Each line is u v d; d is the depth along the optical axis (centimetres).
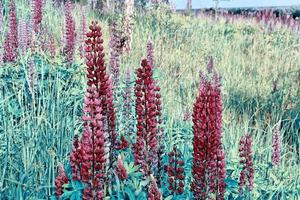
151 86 194
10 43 348
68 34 358
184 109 339
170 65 523
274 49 738
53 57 373
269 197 248
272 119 384
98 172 174
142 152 197
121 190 197
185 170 233
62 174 198
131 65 466
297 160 327
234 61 599
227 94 439
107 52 502
